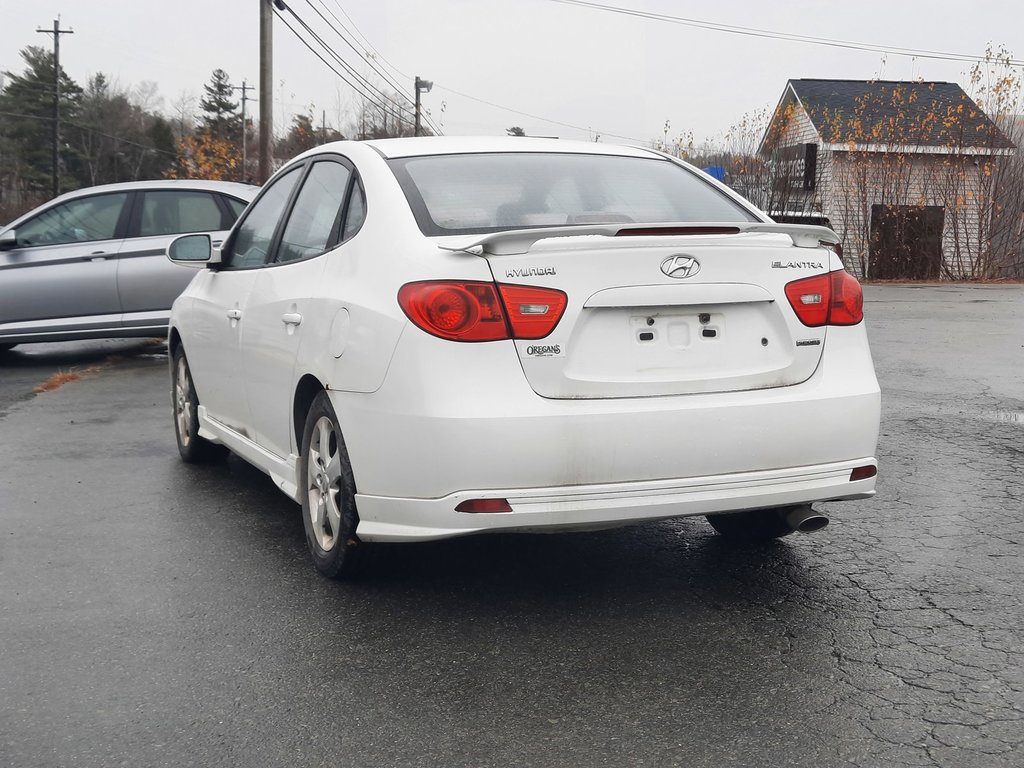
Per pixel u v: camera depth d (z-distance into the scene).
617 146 4.89
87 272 11.06
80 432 7.55
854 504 5.39
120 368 10.92
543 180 4.30
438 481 3.52
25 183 88.00
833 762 2.80
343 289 4.01
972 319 15.86
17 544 4.88
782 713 3.10
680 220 4.25
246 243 5.45
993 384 9.31
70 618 3.94
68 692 3.31
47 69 87.75
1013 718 3.04
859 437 3.87
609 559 4.54
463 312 3.51
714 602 4.02
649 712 3.11
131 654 3.60
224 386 5.47
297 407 4.43
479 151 4.49
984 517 5.14
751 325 3.78
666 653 3.54
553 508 3.53
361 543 4.04
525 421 3.47
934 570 4.37
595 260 3.58
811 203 34.25
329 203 4.56
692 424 3.61
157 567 4.52
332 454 4.19
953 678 3.32
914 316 16.45
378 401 3.67
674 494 3.63
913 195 32.59
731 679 3.33
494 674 3.39
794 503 3.81
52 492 5.84
